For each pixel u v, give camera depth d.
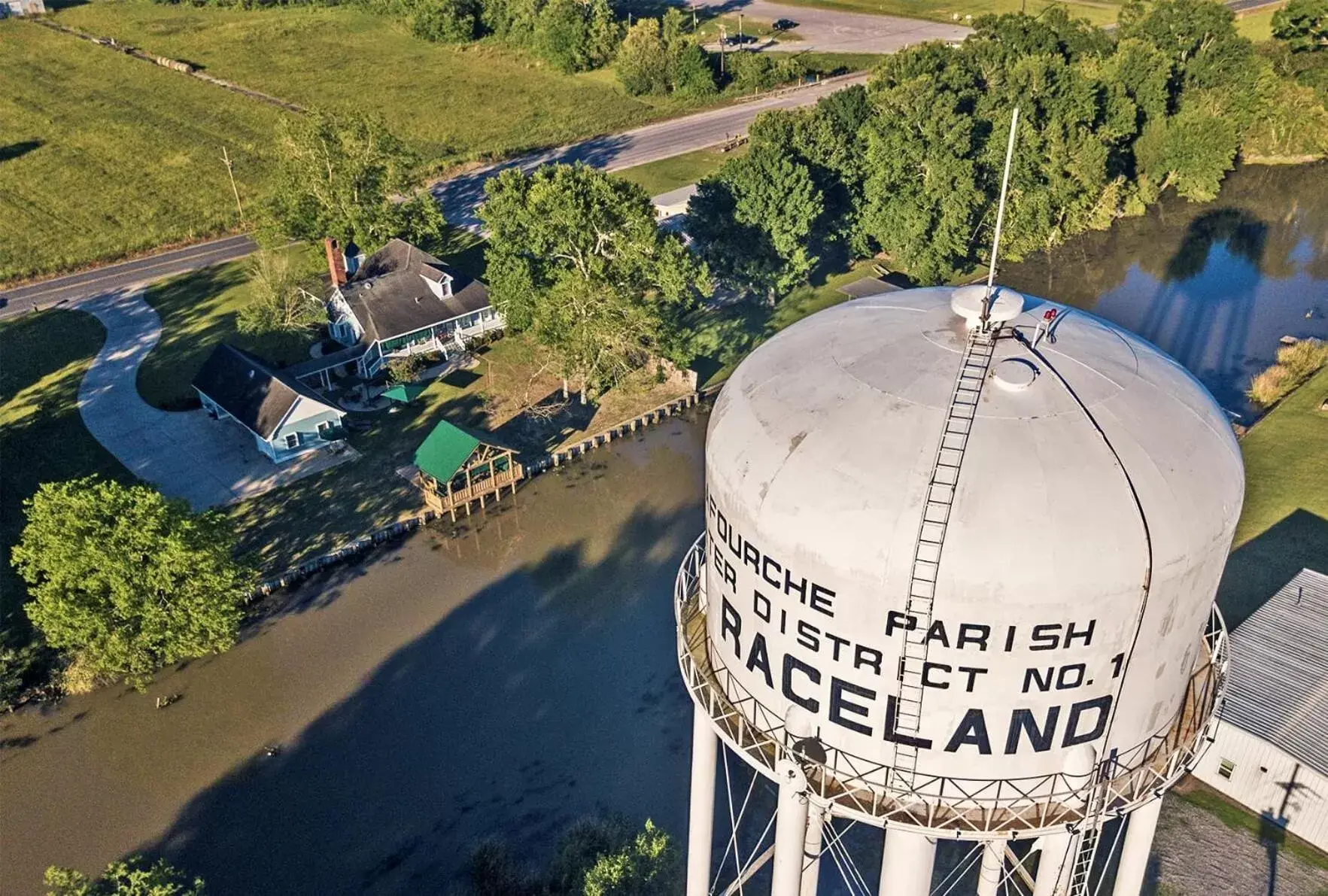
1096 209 72.62
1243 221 74.44
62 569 34.31
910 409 16.30
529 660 37.94
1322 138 84.12
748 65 101.12
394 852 30.73
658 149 87.94
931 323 18.19
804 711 17.23
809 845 21.52
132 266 69.00
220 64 114.31
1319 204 77.00
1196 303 62.44
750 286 60.50
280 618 40.25
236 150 89.31
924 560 15.02
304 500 46.34
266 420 48.31
